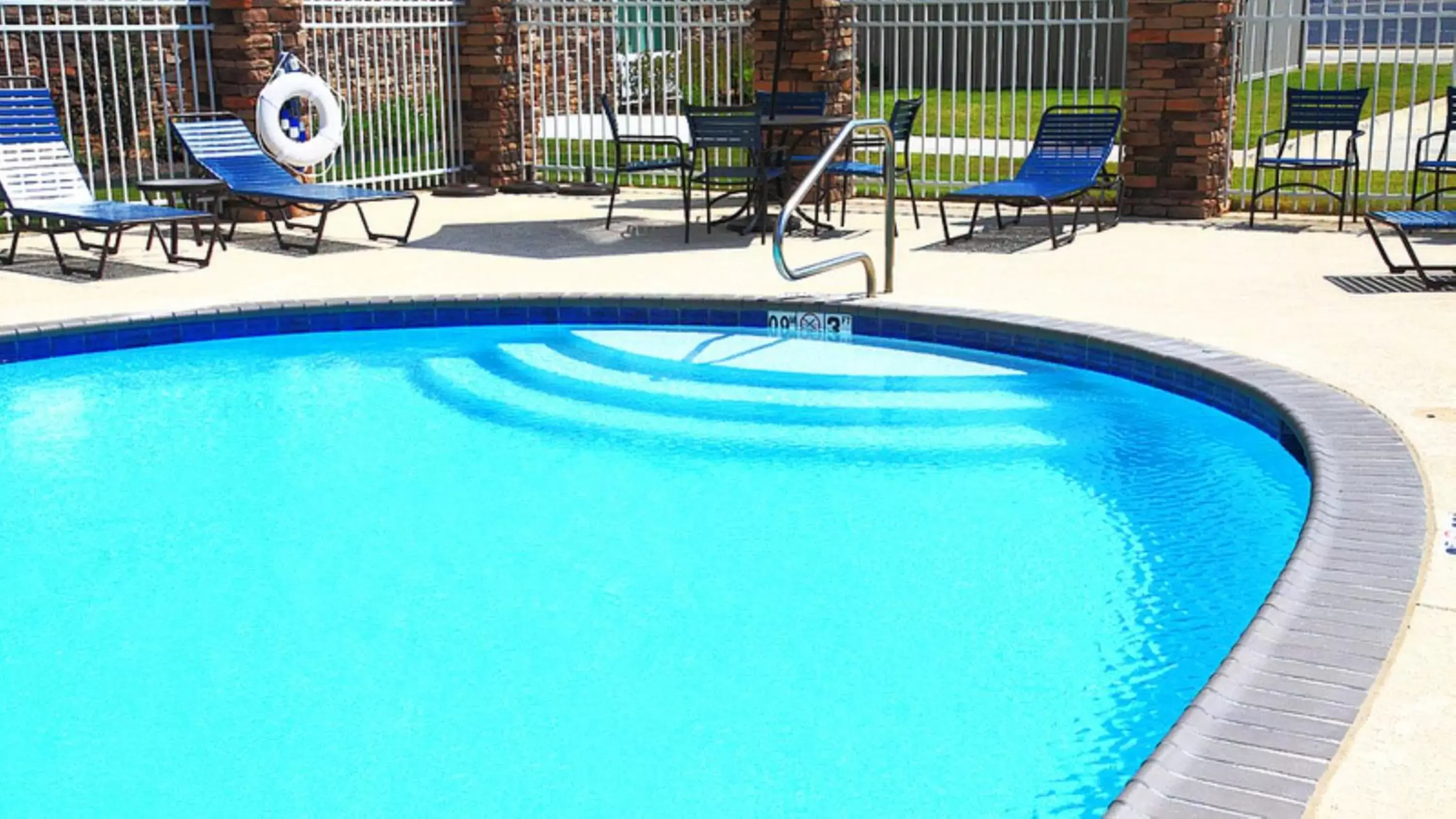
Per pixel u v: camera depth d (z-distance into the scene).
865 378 7.51
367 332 8.66
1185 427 6.70
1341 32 11.05
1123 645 4.47
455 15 13.98
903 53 26.50
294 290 9.00
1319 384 6.20
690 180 10.68
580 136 14.16
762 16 12.91
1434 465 5.10
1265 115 11.42
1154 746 3.81
